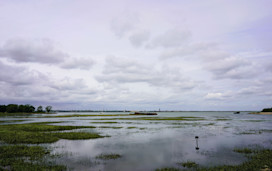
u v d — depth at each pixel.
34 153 18.95
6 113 196.62
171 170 14.06
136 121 74.62
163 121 74.56
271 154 18.09
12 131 32.06
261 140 27.86
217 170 13.62
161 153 20.00
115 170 14.39
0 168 14.08
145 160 17.16
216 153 19.83
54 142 26.09
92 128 45.25
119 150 21.45
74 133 33.53
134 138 30.41
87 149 21.84
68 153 19.70
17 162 15.66
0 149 19.42
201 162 16.38
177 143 25.94
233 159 17.23
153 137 31.50
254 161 15.66
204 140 28.38
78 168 14.73
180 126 51.69
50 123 61.94
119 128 46.06
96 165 15.58
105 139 29.22
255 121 73.69
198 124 59.03
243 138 29.94
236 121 74.00
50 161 16.52
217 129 43.81
